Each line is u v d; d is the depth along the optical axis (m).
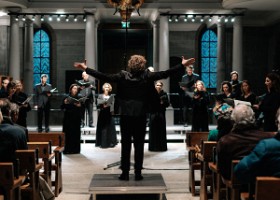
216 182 6.38
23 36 20.27
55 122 20.00
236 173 4.43
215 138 7.13
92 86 15.59
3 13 17.61
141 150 6.88
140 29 20.22
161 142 12.76
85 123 16.27
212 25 19.41
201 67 20.84
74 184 8.72
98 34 20.50
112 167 10.46
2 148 5.38
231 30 20.72
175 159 11.51
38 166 6.27
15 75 16.22
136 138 6.84
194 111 12.52
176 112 19.20
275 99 8.94
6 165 4.93
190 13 17.34
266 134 5.17
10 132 5.64
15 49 16.17
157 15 17.36
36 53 20.69
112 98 13.22
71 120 12.38
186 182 8.88
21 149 5.81
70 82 20.03
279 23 19.42
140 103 6.52
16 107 6.13
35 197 6.22
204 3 16.23
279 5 15.98
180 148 13.43
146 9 16.34
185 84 12.90
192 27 20.62
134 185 6.56
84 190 8.23
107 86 13.41
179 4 16.17
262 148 4.28
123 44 21.34
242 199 4.99
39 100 14.88
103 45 21.28
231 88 11.21
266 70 20.66
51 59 20.64
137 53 21.42
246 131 5.19
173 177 9.35
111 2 9.48
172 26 20.59
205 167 6.94
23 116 11.49
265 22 20.14
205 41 20.78
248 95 10.47
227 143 5.18
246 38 20.58
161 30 16.31
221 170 5.34
